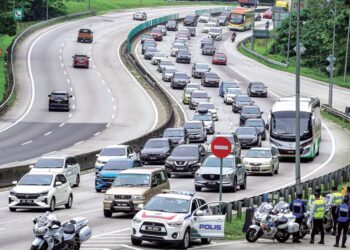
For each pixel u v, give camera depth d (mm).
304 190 88562
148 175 74562
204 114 158625
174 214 57875
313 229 64250
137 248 56562
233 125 164125
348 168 103125
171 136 133250
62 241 48344
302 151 125812
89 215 74562
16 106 178875
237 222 71625
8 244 57062
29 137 143250
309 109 127000
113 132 151000
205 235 59062
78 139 141625
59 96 174875
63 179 79812
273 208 65938
